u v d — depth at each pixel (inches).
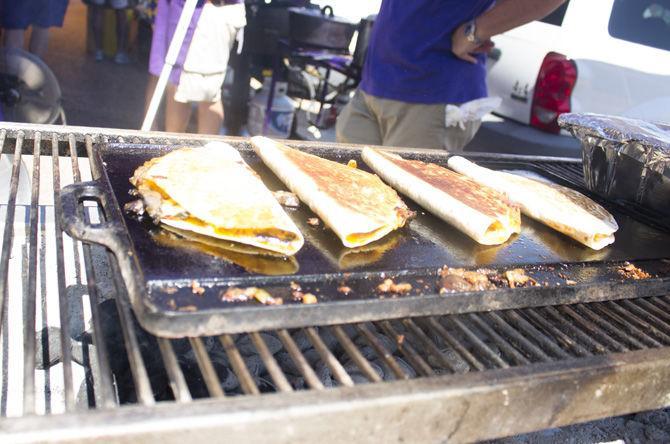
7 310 77.1
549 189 92.6
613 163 95.8
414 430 43.8
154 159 73.1
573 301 65.1
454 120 129.1
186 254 58.0
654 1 167.5
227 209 63.4
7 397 70.1
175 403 38.1
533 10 110.8
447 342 53.2
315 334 50.3
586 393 50.2
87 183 65.7
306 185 74.1
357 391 41.8
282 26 221.3
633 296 68.9
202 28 156.6
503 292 60.3
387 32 128.6
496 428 47.6
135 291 49.3
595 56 169.2
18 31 185.9
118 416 36.0
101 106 249.3
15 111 156.6
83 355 72.0
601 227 79.8
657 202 91.9
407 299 55.6
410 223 78.0
